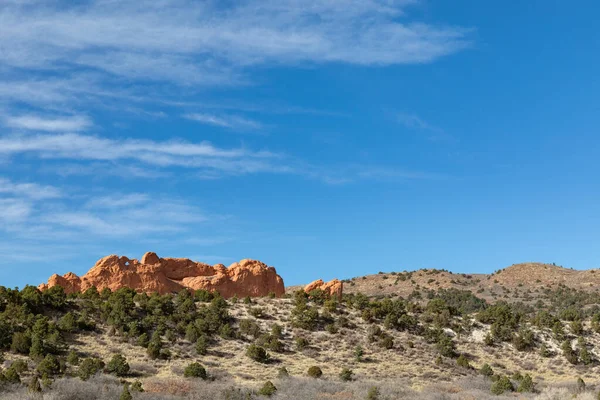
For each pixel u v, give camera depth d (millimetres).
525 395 66062
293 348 78562
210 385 60438
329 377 70062
